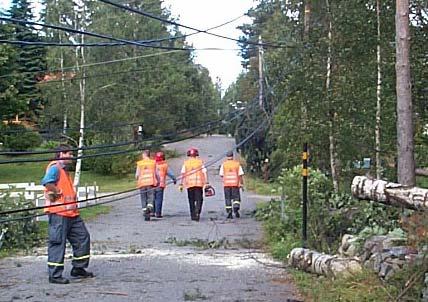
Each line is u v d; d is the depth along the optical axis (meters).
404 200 9.73
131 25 40.44
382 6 16.09
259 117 32.12
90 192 29.12
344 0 16.62
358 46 16.56
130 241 16.23
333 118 16.61
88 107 37.84
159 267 12.44
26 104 35.03
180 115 50.78
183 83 49.34
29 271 12.24
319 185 15.36
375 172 16.36
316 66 16.84
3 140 33.28
